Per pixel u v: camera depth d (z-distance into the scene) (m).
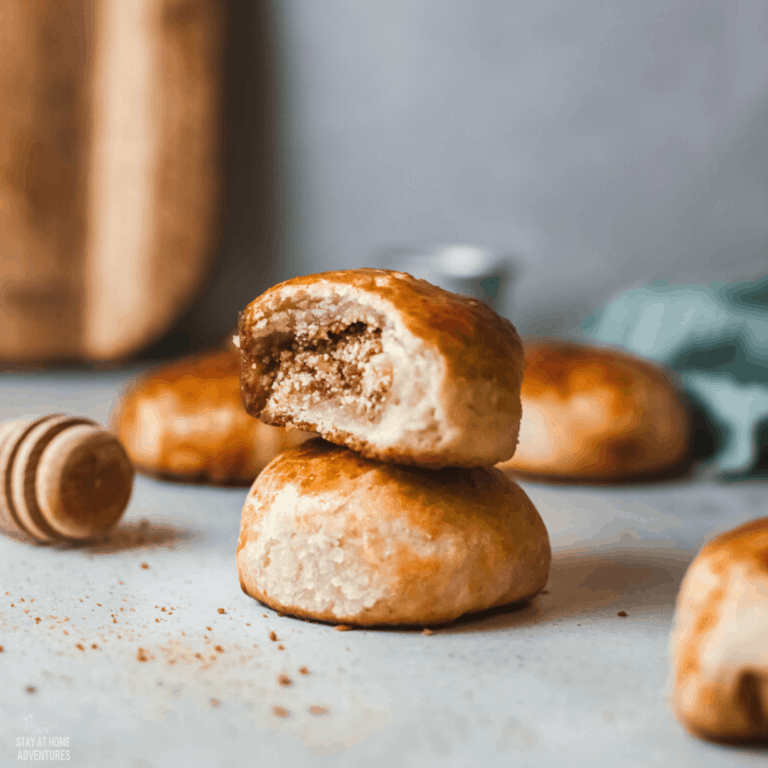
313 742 0.26
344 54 0.81
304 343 0.31
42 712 0.27
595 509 0.44
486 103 0.78
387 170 0.82
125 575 0.35
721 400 0.53
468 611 0.31
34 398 0.67
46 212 0.80
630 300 0.61
